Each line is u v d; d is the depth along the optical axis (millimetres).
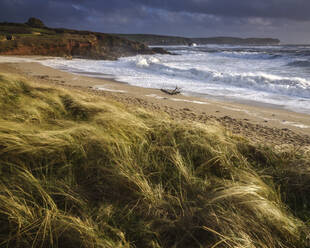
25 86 6230
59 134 2770
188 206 1979
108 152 2615
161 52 61250
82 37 51500
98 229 1622
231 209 1879
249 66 23844
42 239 1447
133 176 2223
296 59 29250
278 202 2168
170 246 1613
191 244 1616
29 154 2332
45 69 19406
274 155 3309
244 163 2977
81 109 4594
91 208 1879
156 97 9875
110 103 5754
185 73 17391
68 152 2557
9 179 1978
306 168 2738
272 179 2693
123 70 21188
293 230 1763
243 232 1646
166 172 2533
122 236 1562
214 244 1578
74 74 17266
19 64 22172
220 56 47469
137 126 3557
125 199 2039
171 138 3379
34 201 1773
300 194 2408
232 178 2465
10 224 1533
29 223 1550
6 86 5559
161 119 4281
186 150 3051
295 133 5621
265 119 6969
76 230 1542
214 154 2963
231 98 10070
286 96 10344
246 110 8008
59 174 2242
